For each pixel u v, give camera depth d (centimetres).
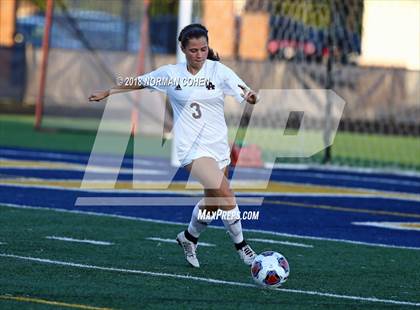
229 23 8081
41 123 7494
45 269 2575
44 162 5406
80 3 7919
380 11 8344
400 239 3422
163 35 8100
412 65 8362
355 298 2392
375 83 7419
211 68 2623
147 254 2891
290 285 2520
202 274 2619
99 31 7912
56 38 8106
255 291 2419
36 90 8475
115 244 3041
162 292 2352
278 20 6856
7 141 6506
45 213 3628
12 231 3189
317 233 3472
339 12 6612
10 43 9331
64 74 8131
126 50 7888
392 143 7381
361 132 7431
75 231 3256
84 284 2402
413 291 2520
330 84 6131
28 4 9262
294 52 6819
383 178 5544
